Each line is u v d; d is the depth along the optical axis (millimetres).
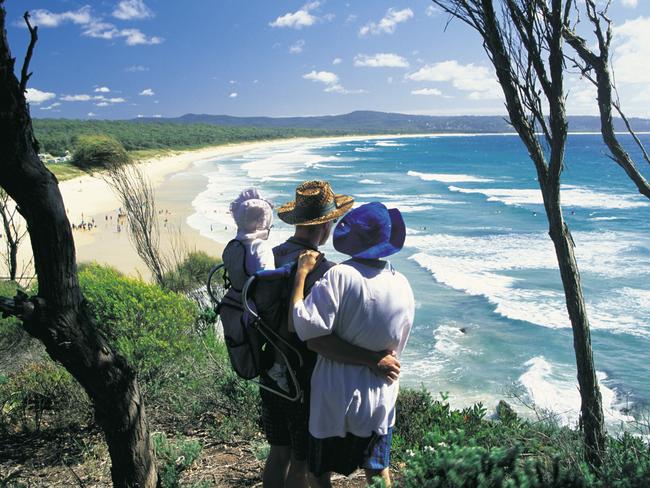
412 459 1981
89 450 3879
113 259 27828
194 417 4449
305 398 2459
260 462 3713
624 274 23281
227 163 101250
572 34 3582
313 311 2221
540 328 16906
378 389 2309
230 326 2492
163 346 4883
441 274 23297
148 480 2816
